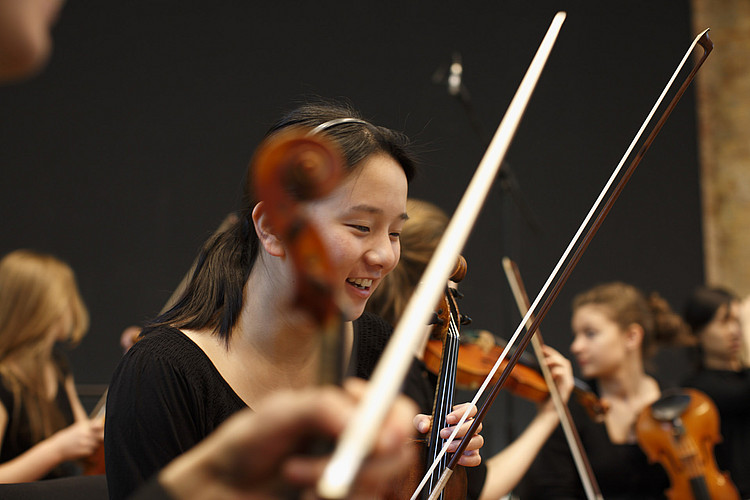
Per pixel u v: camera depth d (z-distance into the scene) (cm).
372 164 113
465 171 509
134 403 121
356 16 517
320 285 35
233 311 128
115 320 465
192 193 484
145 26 491
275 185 36
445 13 524
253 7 505
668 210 525
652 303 312
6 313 257
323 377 35
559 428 271
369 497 31
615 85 532
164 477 35
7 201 466
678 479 272
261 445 33
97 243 471
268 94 500
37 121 473
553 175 522
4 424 245
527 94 68
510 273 273
